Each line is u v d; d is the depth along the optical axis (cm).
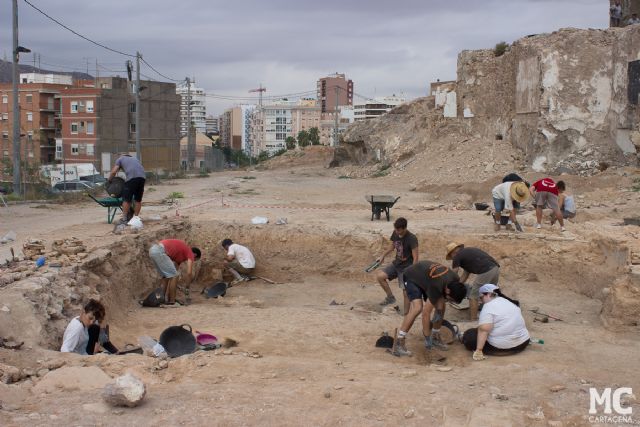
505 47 3491
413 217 1742
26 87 6312
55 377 631
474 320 1022
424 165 3547
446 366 762
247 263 1381
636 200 1934
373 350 852
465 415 559
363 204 2233
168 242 1169
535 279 1291
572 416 557
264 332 930
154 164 5666
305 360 749
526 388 636
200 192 2777
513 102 3241
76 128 5903
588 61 2719
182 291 1302
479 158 3194
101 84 6138
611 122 2678
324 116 14950
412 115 4466
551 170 2719
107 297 1033
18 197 2289
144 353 795
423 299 854
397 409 570
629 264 1015
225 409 557
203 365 705
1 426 511
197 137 10406
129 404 555
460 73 3759
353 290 1315
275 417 540
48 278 911
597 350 823
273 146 16725
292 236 1473
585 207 1891
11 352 710
